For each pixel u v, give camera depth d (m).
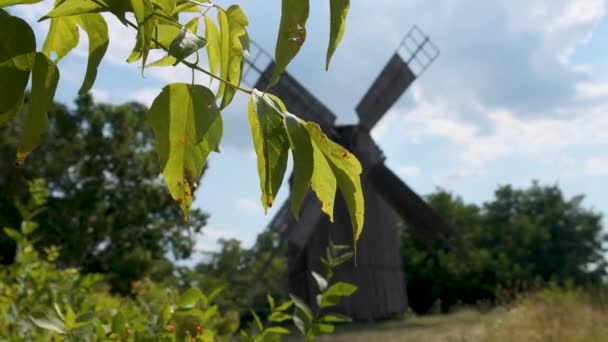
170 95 0.90
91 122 31.72
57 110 31.25
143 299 2.96
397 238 26.72
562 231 53.44
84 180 31.16
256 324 2.14
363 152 22.88
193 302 2.08
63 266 29.38
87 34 0.93
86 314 1.94
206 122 0.89
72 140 31.19
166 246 32.09
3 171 28.42
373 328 20.34
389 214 25.89
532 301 12.56
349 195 0.92
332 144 0.90
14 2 0.87
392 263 25.44
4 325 2.41
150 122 0.90
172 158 0.91
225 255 22.28
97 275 2.98
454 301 41.81
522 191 55.97
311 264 22.33
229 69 1.05
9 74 0.83
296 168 0.86
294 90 20.28
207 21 1.08
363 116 22.81
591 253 53.72
